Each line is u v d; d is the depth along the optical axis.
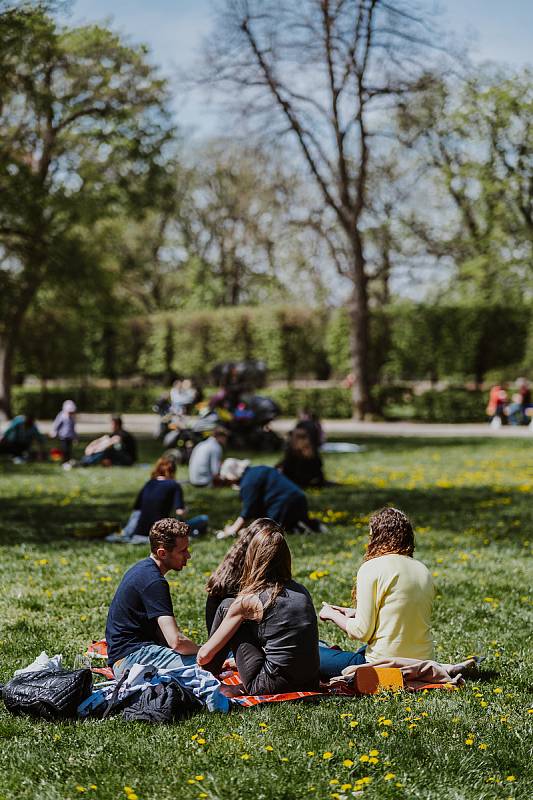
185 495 15.21
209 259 59.72
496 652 6.36
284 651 5.25
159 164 30.00
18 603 7.71
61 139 27.33
